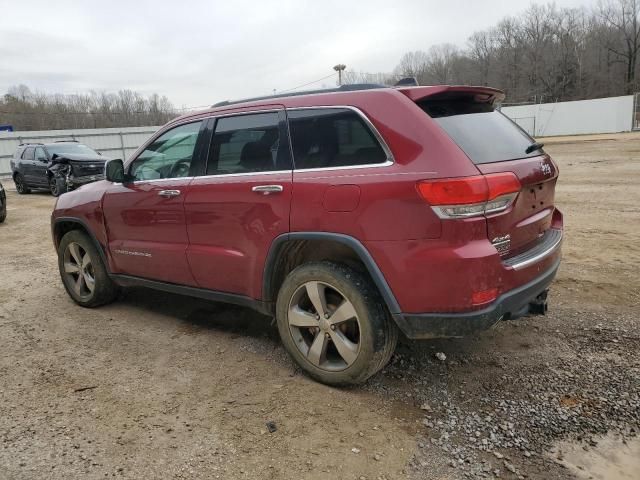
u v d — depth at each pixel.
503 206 2.79
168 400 3.15
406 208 2.71
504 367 3.39
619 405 2.90
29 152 17.78
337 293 3.12
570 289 4.76
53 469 2.54
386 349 3.01
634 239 6.51
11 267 6.86
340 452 2.60
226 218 3.51
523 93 73.31
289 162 3.23
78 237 4.79
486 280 2.66
